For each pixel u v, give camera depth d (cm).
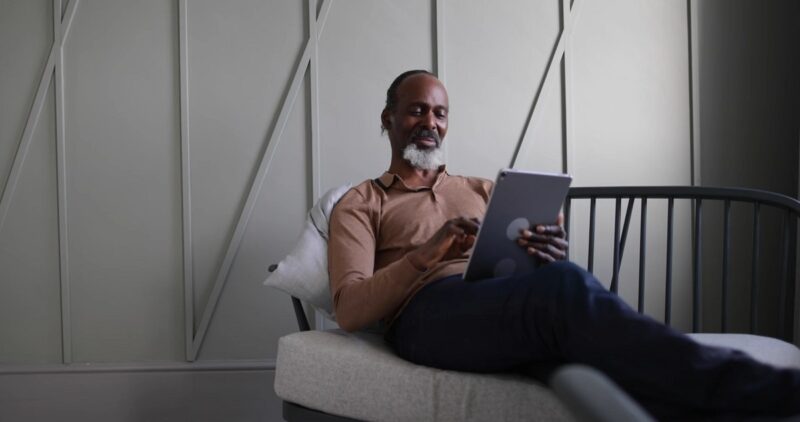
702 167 267
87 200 245
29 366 242
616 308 120
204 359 248
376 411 153
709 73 268
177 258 248
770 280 271
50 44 244
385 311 164
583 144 261
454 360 149
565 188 156
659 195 205
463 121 257
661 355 111
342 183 253
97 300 246
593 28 262
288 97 250
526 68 259
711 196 197
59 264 245
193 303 248
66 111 245
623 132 262
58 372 243
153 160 247
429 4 256
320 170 252
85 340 246
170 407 246
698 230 199
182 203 247
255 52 250
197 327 248
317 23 251
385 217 192
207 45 248
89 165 245
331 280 182
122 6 246
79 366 244
